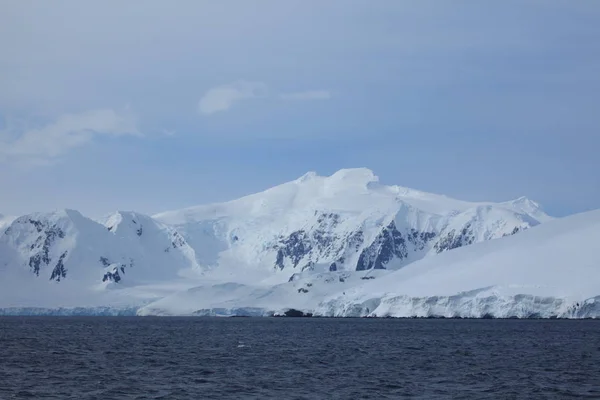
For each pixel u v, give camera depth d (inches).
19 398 6604.3
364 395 6953.7
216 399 6688.0
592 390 7239.2
